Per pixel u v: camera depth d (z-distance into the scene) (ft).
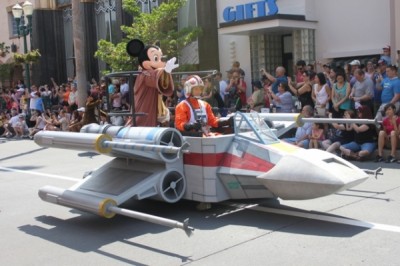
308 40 50.52
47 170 38.65
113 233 21.12
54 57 85.81
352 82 37.68
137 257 18.13
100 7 78.64
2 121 71.05
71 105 60.23
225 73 58.08
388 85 35.06
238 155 21.81
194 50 61.05
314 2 50.62
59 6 85.30
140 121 25.68
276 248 18.06
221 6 57.31
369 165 32.22
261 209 23.17
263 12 50.03
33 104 65.21
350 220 20.76
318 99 37.40
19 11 69.46
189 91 23.82
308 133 36.24
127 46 26.35
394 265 15.94
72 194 21.93
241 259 17.25
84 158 43.62
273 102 41.34
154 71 25.12
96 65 79.51
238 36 56.24
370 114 33.65
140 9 63.82
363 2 47.50
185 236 20.04
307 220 21.11
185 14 63.41
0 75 88.74
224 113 38.65
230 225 21.07
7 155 49.37
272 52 53.83
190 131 22.84
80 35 56.54
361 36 47.96
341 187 18.85
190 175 22.54
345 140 34.76
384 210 21.95
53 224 23.20
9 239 21.36
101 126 24.25
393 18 43.91
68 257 18.67
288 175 19.72
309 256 17.11
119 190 21.33
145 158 22.06
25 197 29.40
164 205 24.77
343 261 16.49
